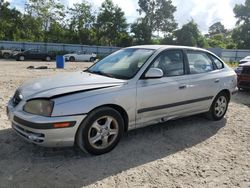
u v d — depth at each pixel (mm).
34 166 3705
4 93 8164
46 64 24359
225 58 40812
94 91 3926
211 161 4113
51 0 53719
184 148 4539
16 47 38781
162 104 4707
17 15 51500
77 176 3516
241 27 54531
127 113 4270
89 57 34750
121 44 56094
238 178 3652
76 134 3836
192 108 5316
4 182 3299
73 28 56906
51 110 3613
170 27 66938
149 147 4496
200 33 58438
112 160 3979
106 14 58062
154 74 4410
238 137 5148
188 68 5246
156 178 3564
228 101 6223
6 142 4398
